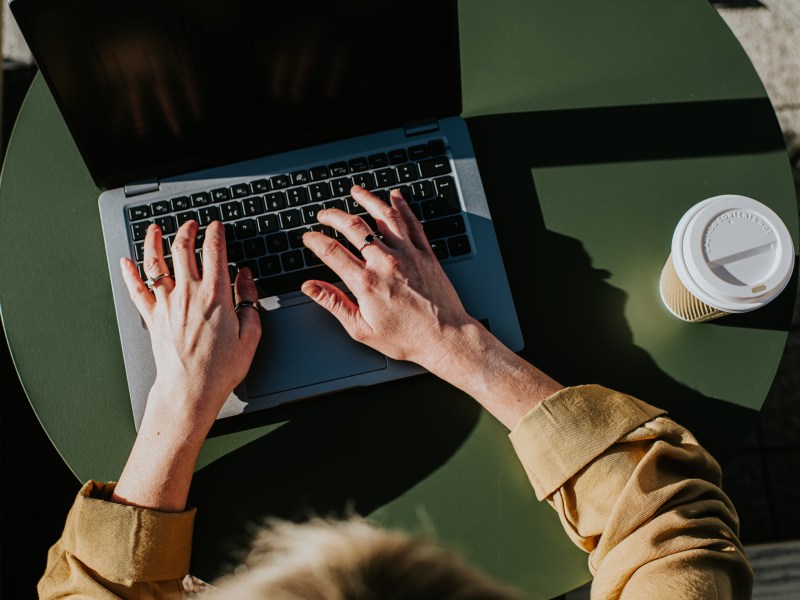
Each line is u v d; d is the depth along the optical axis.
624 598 0.78
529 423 0.87
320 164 1.04
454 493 0.95
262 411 0.99
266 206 1.03
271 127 1.01
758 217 0.86
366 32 0.91
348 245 1.02
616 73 1.09
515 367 0.92
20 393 1.75
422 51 0.94
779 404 1.78
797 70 1.90
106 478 0.99
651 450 0.83
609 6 1.12
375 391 0.99
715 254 0.86
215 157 1.03
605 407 0.87
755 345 0.98
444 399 0.98
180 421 0.91
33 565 1.67
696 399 0.96
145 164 1.02
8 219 1.09
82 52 0.87
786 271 0.85
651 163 1.05
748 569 0.80
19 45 1.91
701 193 1.04
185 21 0.87
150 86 0.93
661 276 0.97
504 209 1.05
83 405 1.02
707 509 0.82
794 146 1.87
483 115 1.09
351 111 1.01
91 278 1.06
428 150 1.04
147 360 1.00
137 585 0.85
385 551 0.47
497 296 0.99
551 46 1.11
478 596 0.44
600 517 0.83
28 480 1.71
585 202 1.04
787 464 1.74
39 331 1.05
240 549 0.94
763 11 1.92
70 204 1.09
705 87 1.08
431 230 1.01
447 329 0.94
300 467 0.97
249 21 0.88
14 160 1.12
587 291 1.01
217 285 0.96
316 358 0.98
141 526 0.86
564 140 1.07
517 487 0.95
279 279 1.01
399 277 0.95
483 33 1.13
